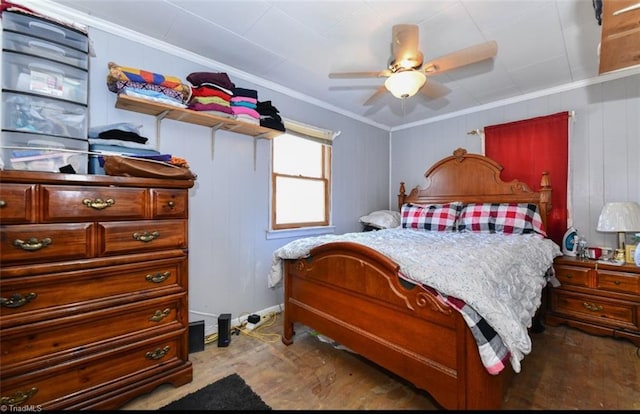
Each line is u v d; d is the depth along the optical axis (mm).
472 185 3301
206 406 1532
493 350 1192
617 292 2322
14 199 1243
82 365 1408
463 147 3607
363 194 3922
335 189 3559
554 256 2434
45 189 1310
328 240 2180
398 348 1523
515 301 1552
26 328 1268
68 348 1376
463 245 2053
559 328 2562
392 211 3947
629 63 1592
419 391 1658
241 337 2373
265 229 2848
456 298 1276
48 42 1546
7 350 1239
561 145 2877
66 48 1604
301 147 3250
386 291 1567
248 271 2713
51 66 1557
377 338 1629
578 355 2072
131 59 2066
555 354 2092
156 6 1792
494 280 1441
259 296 2795
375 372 1854
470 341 1244
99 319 1454
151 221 1615
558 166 2893
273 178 2951
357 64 2512
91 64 1909
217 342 2256
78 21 1861
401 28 1689
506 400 1585
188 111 2057
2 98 1440
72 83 1622
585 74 2680
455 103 3387
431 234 2768
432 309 1365
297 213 3197
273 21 1938
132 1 1746
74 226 1381
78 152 1496
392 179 4305
